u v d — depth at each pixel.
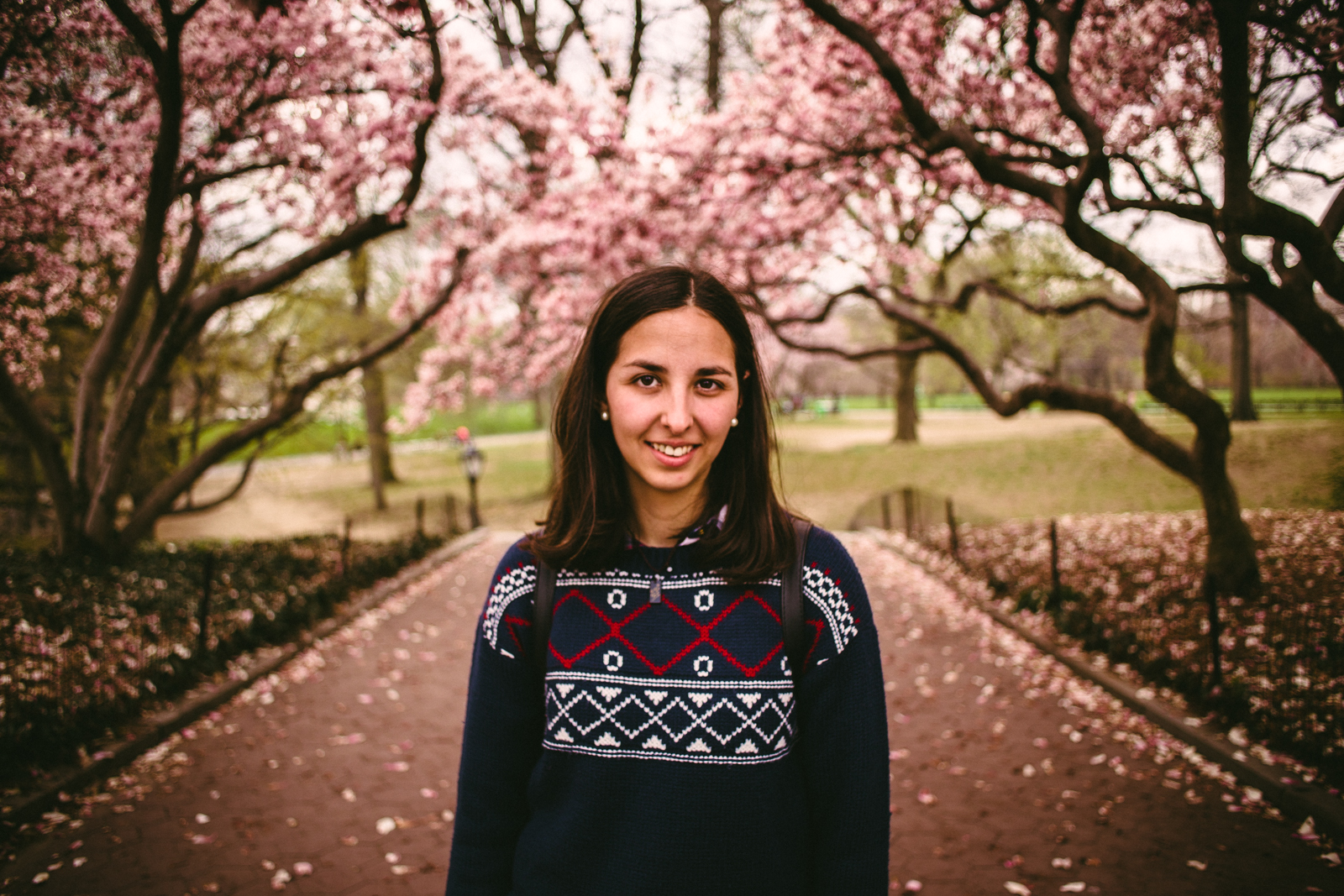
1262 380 36.59
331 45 6.75
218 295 7.97
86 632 5.77
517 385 15.67
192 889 3.57
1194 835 3.83
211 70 6.64
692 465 1.16
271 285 7.94
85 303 8.86
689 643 1.14
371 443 20.56
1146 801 4.17
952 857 3.76
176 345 8.04
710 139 8.58
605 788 1.13
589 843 1.13
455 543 13.82
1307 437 16.22
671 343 1.14
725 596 1.16
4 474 12.12
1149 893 3.41
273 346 12.78
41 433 7.93
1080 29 6.03
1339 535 9.04
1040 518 13.44
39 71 5.98
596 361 1.24
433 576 11.28
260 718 5.66
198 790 4.53
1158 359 6.39
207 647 6.41
